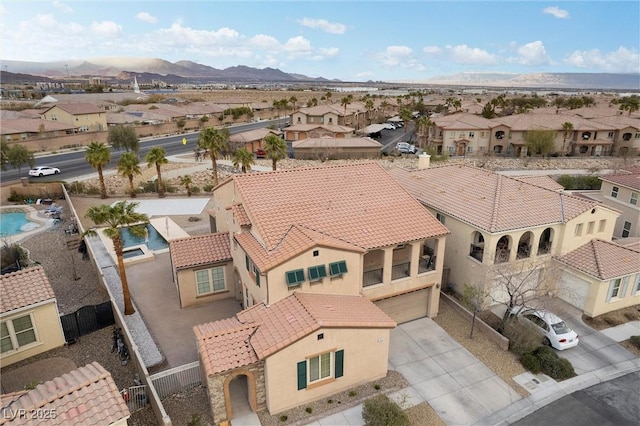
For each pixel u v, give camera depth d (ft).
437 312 84.64
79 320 74.90
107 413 42.60
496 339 75.41
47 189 160.76
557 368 67.77
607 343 77.20
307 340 57.57
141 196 166.81
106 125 300.61
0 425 40.47
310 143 250.78
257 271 68.39
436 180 108.58
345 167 89.30
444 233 78.74
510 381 66.59
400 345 75.05
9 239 118.93
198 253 85.71
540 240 97.55
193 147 263.70
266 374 56.70
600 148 261.03
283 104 440.04
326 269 67.41
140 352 71.26
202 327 63.00
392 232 75.82
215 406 56.18
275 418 57.93
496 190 94.32
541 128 251.39
